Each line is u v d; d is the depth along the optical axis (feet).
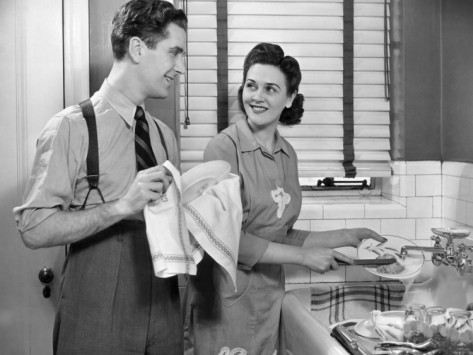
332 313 7.26
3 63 7.39
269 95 6.36
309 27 8.05
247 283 6.35
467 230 6.88
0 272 7.46
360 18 8.19
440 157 8.00
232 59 8.01
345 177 8.18
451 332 4.79
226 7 7.93
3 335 7.48
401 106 8.01
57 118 5.05
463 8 7.20
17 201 7.46
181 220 4.87
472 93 7.00
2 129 7.42
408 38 7.90
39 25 7.42
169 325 5.47
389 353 4.72
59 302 5.27
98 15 7.54
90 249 5.13
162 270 4.72
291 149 6.91
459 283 6.62
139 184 4.75
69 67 7.47
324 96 8.09
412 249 6.77
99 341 5.09
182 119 7.95
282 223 6.56
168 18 5.16
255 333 6.43
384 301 7.34
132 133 5.35
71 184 5.04
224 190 5.43
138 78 5.24
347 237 7.06
